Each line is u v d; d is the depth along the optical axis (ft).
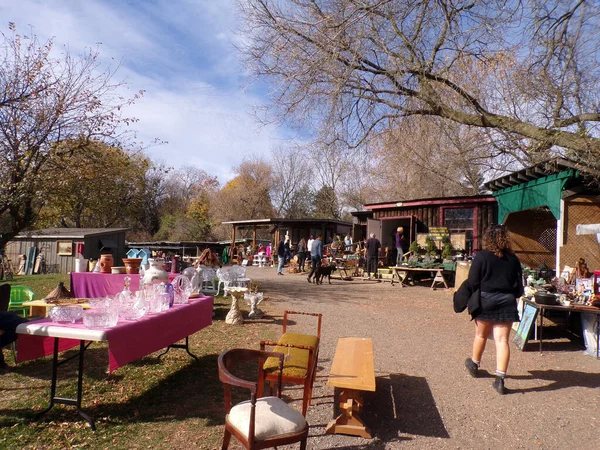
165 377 16.11
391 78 28.22
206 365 17.70
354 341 16.22
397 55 27.43
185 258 69.62
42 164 31.73
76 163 33.09
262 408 9.50
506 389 15.38
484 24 26.50
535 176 30.96
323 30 27.35
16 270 77.30
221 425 12.17
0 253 49.19
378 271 57.11
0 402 13.38
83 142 32.83
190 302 17.17
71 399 12.28
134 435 11.45
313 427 12.42
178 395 14.40
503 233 15.74
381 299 37.65
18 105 29.99
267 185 143.74
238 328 24.68
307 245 74.64
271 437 8.68
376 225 61.26
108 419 12.34
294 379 12.07
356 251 68.28
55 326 11.87
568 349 21.25
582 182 27.14
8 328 16.02
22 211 35.60
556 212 28.07
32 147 30.48
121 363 11.60
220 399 14.14
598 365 18.65
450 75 29.76
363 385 11.52
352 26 26.86
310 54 28.71
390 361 18.92
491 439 11.84
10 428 11.62
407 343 22.11
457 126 35.22
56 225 96.43
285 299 36.58
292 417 9.32
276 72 30.68
